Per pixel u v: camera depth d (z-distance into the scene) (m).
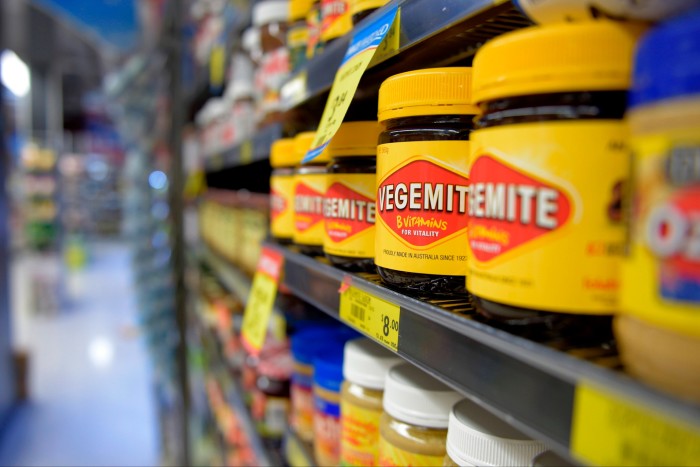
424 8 0.57
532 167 0.40
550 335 0.40
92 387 3.75
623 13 0.38
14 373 3.46
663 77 0.30
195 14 2.57
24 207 8.93
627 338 0.34
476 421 0.58
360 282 0.68
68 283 7.43
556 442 0.35
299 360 1.12
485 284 0.44
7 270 3.41
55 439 3.00
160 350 3.10
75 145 12.76
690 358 0.29
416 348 0.53
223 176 3.09
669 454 0.29
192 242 3.18
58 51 9.38
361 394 0.81
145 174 3.48
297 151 0.96
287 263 1.02
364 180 0.75
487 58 0.43
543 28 0.40
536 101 0.41
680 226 0.29
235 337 1.93
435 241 0.58
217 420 2.24
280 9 1.38
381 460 0.72
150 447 2.91
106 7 4.05
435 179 0.57
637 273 0.33
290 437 1.15
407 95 0.58
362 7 0.76
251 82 1.77
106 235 12.66
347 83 0.67
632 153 0.33
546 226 0.40
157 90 3.26
